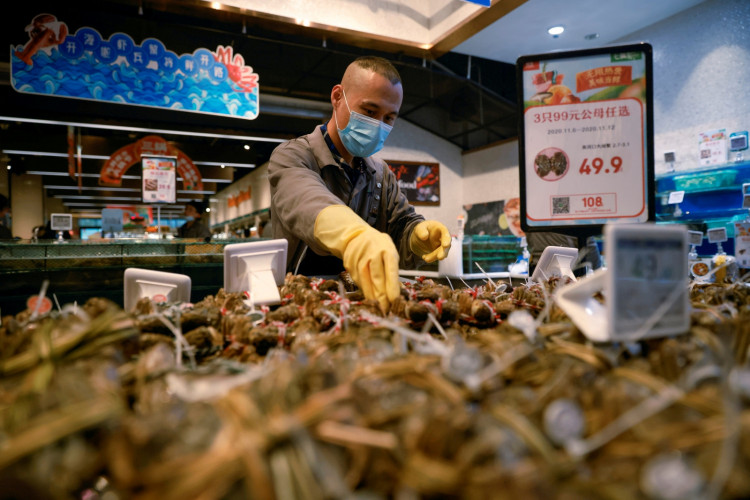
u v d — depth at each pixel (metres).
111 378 0.34
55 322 0.47
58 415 0.27
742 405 0.28
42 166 7.91
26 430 0.26
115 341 0.41
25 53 3.61
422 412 0.27
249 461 0.24
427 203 6.68
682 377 0.35
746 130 3.89
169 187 3.74
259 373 0.35
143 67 3.95
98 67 3.82
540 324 0.57
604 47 1.03
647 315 0.44
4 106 4.65
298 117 5.80
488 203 6.53
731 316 0.59
